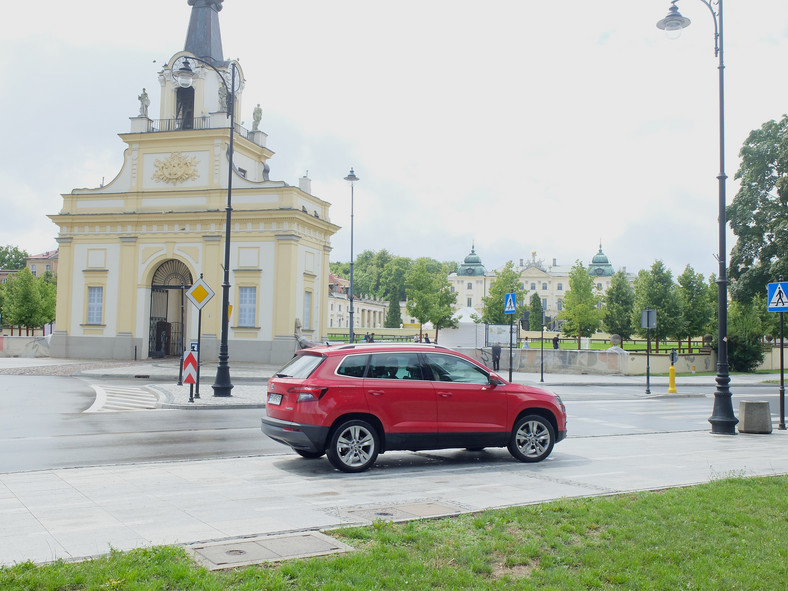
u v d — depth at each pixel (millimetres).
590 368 38656
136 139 39906
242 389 23984
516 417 10703
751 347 46094
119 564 4984
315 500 7680
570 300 75375
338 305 122250
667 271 53250
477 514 6945
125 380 27969
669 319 52406
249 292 37844
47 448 11672
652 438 14000
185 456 11062
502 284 87875
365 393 9852
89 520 6613
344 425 9688
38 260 125688
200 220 38656
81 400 20031
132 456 10961
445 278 70812
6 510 7031
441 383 10344
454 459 11055
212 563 5188
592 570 5352
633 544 6004
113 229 40188
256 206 38125
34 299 64625
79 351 40344
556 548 5863
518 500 7750
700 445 12922
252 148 41688
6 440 12586
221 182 38781
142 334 39625
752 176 38750
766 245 37844
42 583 4555
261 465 10141
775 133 38594
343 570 5066
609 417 18406
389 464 10500
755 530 6523
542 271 166250
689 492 8070
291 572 4973
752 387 33281
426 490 8352
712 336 46688
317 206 41531
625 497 7793
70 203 41031
